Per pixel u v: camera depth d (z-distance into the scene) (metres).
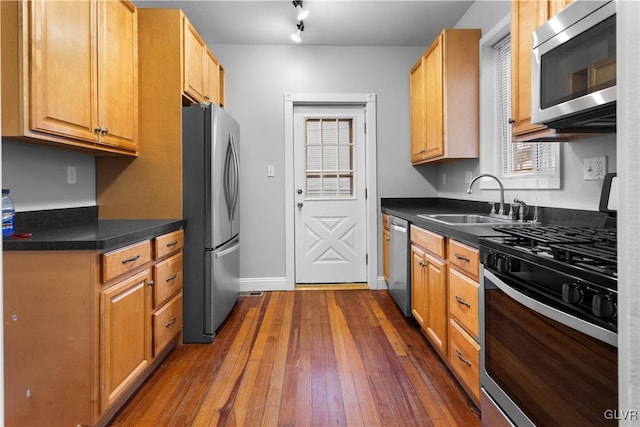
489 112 2.93
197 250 2.64
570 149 1.99
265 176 3.90
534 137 1.84
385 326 2.91
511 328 1.31
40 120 1.59
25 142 1.87
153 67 2.59
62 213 2.21
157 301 2.14
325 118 4.04
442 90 3.01
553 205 2.14
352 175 4.07
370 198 3.97
